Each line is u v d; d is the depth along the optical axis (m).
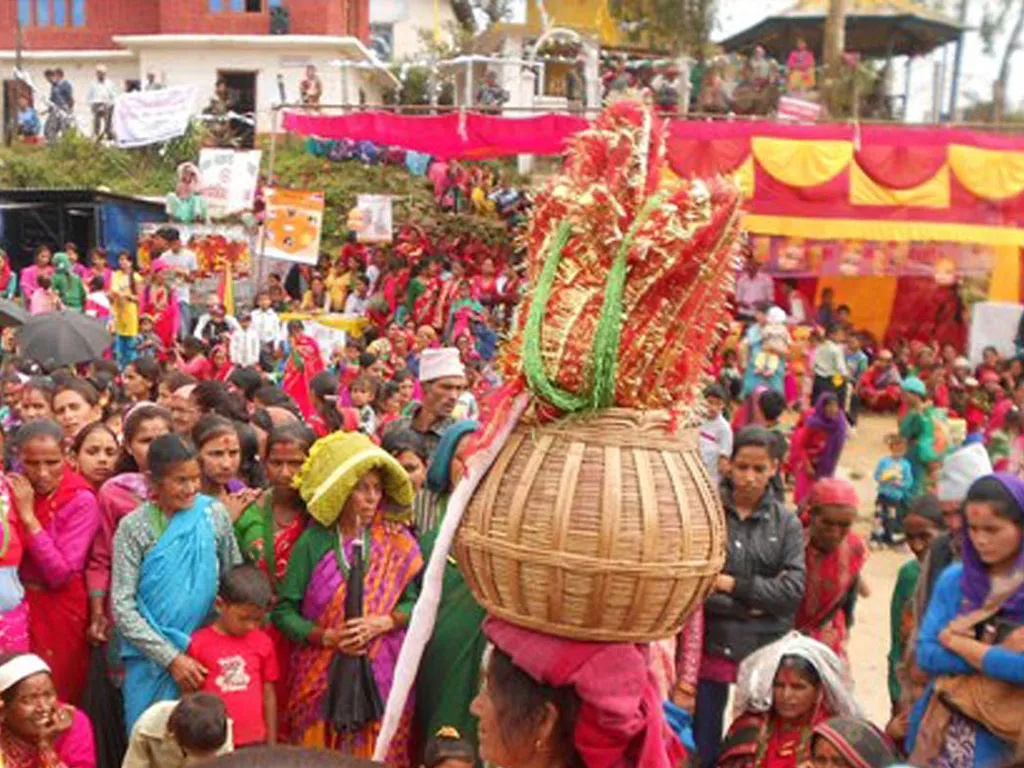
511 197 22.38
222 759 1.41
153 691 4.36
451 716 3.93
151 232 19.91
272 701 4.38
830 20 24.55
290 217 17.53
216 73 28.20
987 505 3.44
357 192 24.06
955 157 14.03
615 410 1.55
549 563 1.49
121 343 16.48
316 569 4.34
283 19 28.11
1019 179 14.16
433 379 6.07
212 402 6.30
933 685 3.62
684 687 4.60
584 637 1.53
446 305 18.03
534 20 27.38
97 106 25.62
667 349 1.57
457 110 14.52
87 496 4.79
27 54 28.62
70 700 4.78
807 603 4.99
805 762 3.62
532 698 1.58
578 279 1.59
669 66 22.94
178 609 4.34
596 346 1.53
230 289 18.61
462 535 1.59
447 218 23.02
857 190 13.83
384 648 4.33
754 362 14.33
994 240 14.18
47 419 4.84
